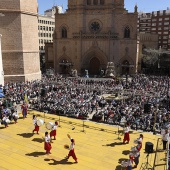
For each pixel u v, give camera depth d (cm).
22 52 4553
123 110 2755
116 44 6875
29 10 4653
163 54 7369
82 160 1661
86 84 4634
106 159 1677
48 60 7750
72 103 3116
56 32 7181
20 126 2253
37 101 3178
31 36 4775
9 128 2200
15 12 4388
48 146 1725
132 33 6800
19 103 3262
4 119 2223
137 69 7469
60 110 2728
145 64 7750
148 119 2391
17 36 4481
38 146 1862
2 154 1731
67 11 6962
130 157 1515
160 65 7444
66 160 1662
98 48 6894
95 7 6781
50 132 1983
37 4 4931
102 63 7019
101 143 1917
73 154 1614
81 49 6981
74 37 6956
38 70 5078
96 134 2091
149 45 8369
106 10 6700
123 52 6925
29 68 4769
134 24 6738
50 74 6144
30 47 4766
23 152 1764
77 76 6500
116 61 6962
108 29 6769
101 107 3212
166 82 4794
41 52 10256
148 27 10688
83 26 6888
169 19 9956
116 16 6750
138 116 2541
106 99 3625
